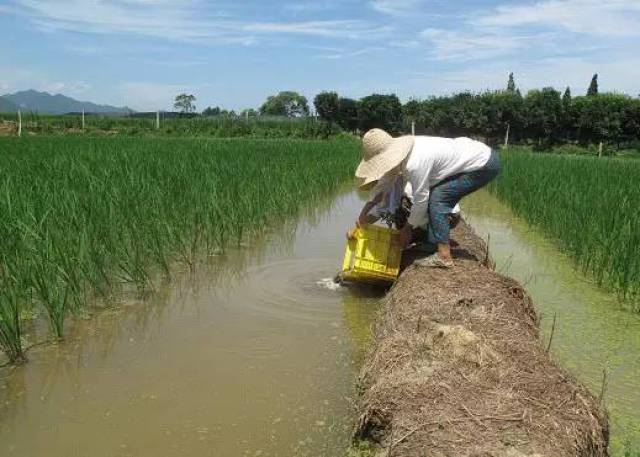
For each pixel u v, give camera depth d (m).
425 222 5.43
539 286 6.20
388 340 3.66
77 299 4.83
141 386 3.74
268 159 13.99
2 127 33.75
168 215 6.68
